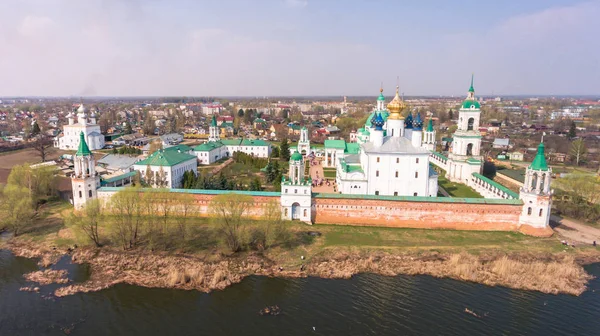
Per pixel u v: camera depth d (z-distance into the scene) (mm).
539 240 79750
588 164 173000
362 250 74750
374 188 99500
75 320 53906
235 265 69188
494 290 63094
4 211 83312
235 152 179250
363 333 52094
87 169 89562
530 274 67188
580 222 91375
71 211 92000
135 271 67062
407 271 68500
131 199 74312
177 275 64250
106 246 75062
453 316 56156
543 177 84938
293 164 86000
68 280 64000
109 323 53406
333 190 119188
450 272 68188
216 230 81250
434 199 85125
